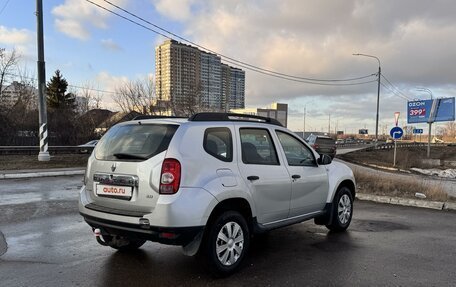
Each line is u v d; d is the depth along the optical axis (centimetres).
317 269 504
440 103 5131
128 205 457
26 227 708
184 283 451
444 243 635
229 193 476
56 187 1251
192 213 437
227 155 500
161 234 432
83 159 2308
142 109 3962
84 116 3931
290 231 706
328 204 666
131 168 457
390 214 885
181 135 460
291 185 578
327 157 664
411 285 453
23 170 1691
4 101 3859
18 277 461
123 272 482
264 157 553
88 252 560
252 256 556
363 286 448
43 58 2081
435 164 3503
